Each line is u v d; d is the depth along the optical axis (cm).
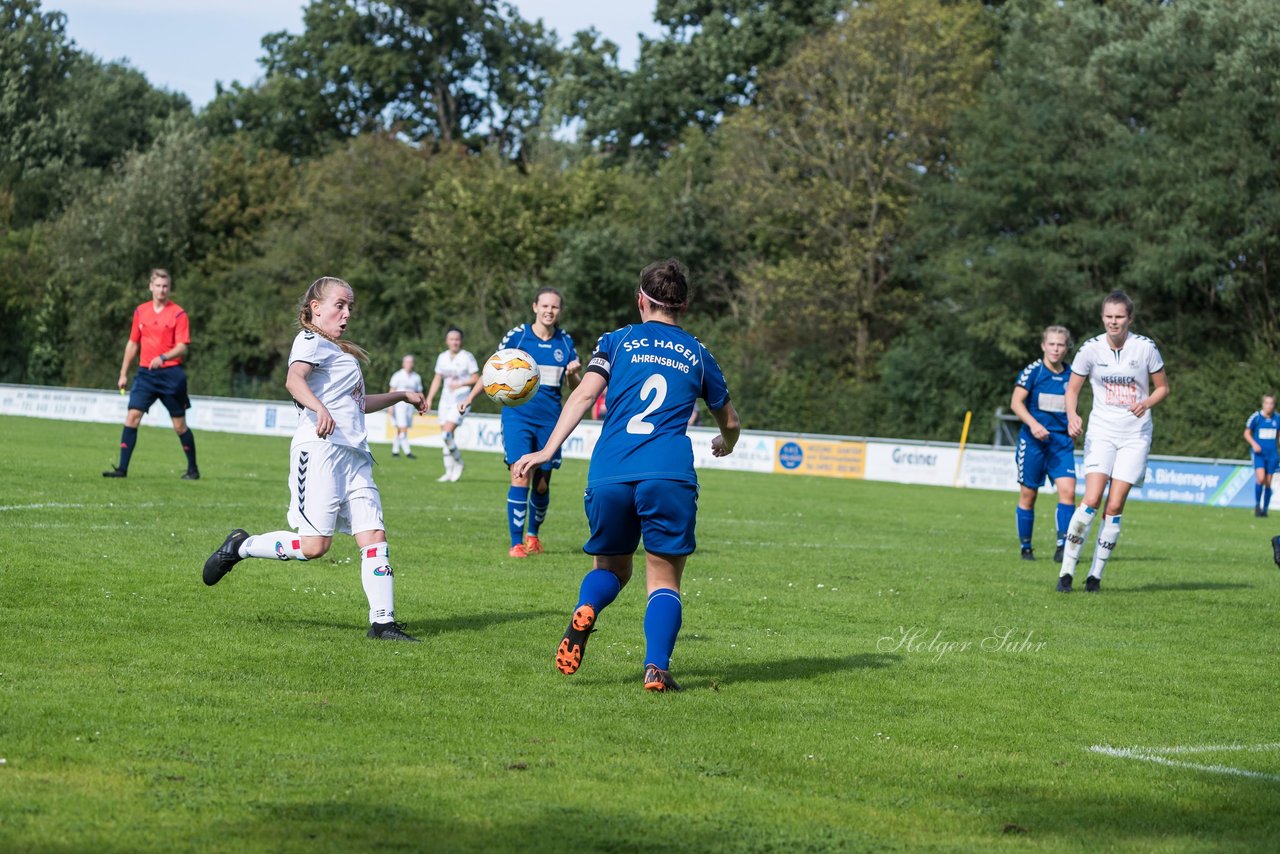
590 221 6944
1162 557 2008
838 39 6225
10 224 8625
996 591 1466
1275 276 5316
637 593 1316
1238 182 5122
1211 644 1162
